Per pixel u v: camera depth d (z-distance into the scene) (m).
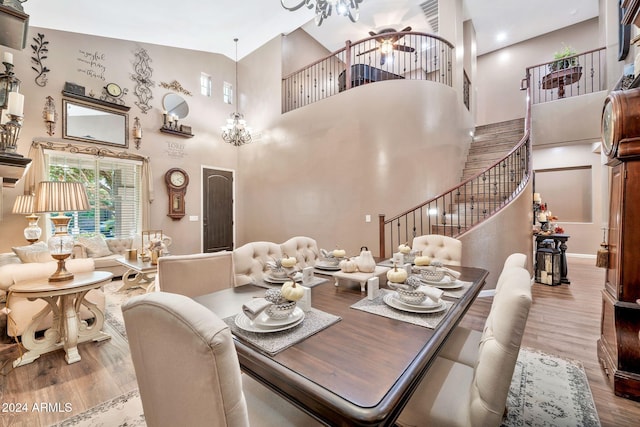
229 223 6.73
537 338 2.56
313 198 5.41
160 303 0.69
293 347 0.98
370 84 4.75
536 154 6.94
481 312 3.15
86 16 3.55
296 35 6.44
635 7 1.64
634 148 1.70
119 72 5.08
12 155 2.75
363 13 6.07
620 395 1.76
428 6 5.86
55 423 1.60
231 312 1.32
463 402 1.09
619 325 1.80
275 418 1.00
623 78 2.73
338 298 1.51
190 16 3.89
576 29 6.61
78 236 4.59
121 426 1.57
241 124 5.72
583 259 6.20
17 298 2.42
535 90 7.03
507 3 5.90
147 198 5.33
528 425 1.55
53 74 4.39
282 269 1.82
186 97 6.00
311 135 5.44
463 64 5.84
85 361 2.24
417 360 0.90
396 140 4.61
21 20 2.08
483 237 3.65
